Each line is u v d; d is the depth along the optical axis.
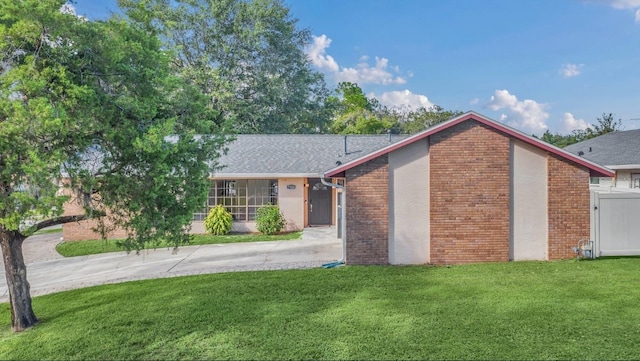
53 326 6.57
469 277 8.86
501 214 10.48
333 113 35.88
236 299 7.54
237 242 14.63
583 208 10.58
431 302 7.10
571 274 8.88
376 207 10.60
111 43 5.75
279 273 9.62
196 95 6.99
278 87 28.64
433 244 10.51
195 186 6.86
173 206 6.71
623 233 10.66
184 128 6.82
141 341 5.75
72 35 5.50
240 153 18.36
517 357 4.94
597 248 10.61
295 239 14.98
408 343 5.42
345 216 10.69
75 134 5.63
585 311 6.43
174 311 6.95
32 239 16.47
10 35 5.08
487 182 10.48
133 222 6.38
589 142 23.73
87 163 6.30
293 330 5.96
